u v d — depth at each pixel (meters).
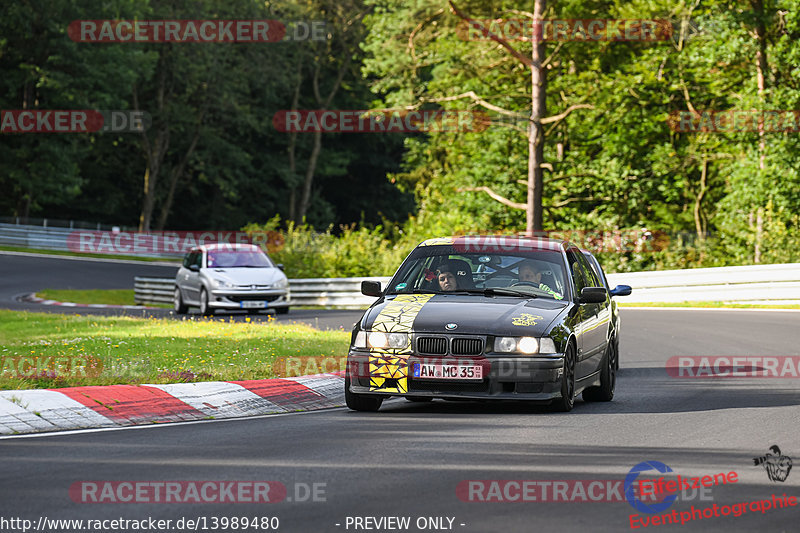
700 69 142.25
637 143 153.62
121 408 37.41
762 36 132.25
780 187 124.69
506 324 37.25
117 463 27.81
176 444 31.14
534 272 41.69
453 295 40.44
